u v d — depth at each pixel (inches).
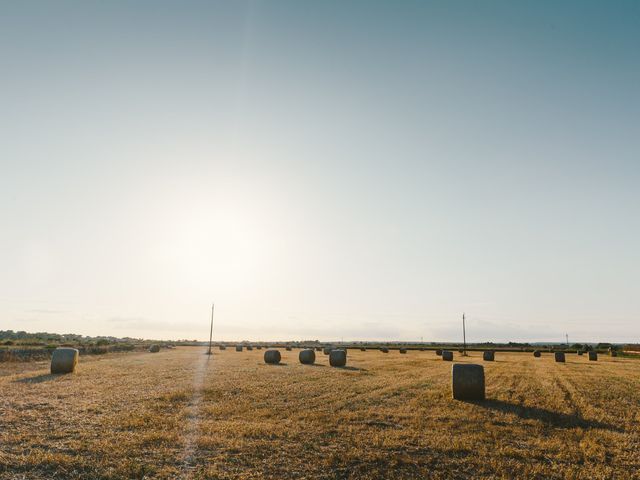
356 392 855.7
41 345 2591.0
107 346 2839.6
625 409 728.3
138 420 588.4
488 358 2111.2
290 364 1610.5
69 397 765.9
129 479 397.7
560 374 1306.6
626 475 414.9
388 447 484.7
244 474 408.2
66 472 410.3
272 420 606.2
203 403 723.4
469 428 575.2
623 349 3398.1
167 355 2265.0
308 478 402.0
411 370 1365.7
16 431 533.6
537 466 430.0
